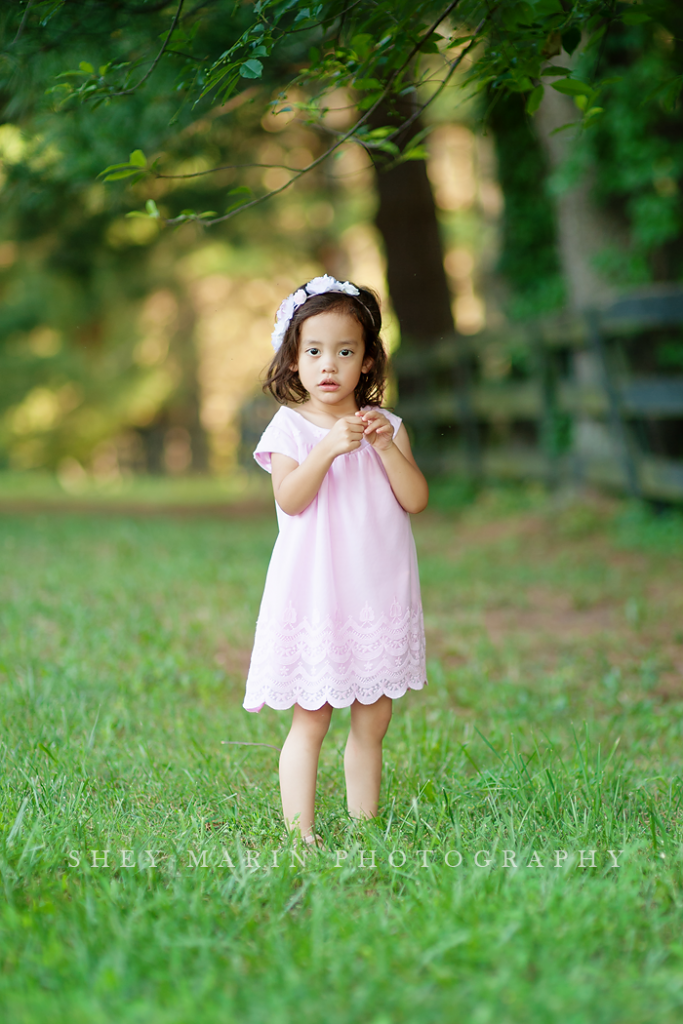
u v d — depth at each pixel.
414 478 2.75
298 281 24.06
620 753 3.60
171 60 3.88
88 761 3.26
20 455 29.39
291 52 4.86
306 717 2.76
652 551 7.79
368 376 2.90
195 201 10.95
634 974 1.83
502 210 11.91
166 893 2.21
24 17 3.30
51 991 1.78
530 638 5.51
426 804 2.93
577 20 3.25
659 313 7.82
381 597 2.71
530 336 10.46
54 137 5.94
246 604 6.09
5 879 2.21
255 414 18.38
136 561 7.74
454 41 3.10
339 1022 1.66
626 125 8.85
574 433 10.25
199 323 29.30
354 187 18.75
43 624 5.50
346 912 2.11
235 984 1.79
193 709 4.05
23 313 21.64
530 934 1.94
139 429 33.03
